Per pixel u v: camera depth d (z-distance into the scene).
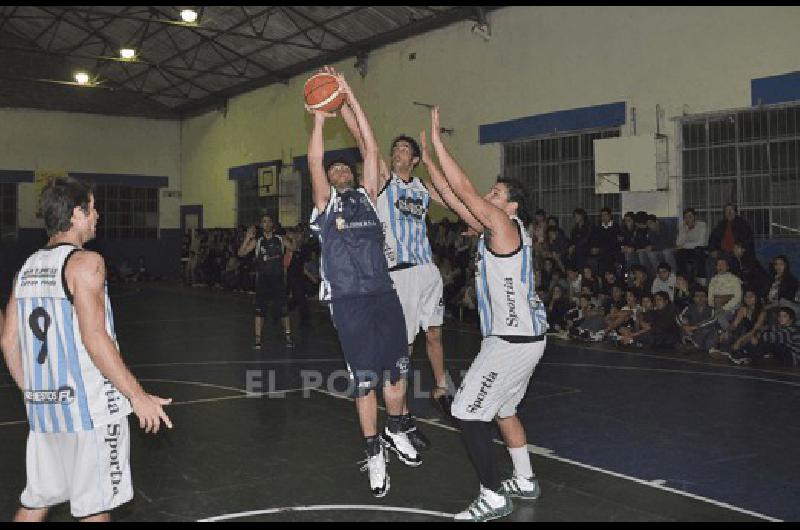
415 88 18.52
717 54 12.51
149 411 2.89
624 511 4.34
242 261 22.38
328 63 21.33
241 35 19.52
